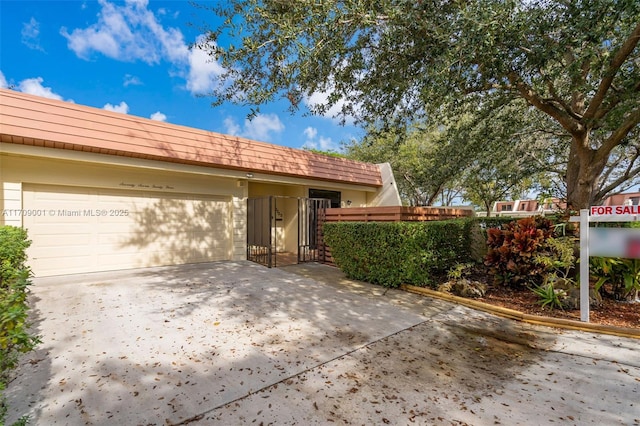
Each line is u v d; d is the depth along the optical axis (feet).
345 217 27.27
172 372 9.43
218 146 29.27
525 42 14.84
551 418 7.45
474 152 29.22
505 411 7.72
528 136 33.12
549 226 17.99
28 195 21.86
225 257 32.04
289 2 14.01
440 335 12.71
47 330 12.57
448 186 56.44
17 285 8.65
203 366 9.84
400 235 19.60
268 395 8.31
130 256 26.30
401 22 14.82
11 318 6.17
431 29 14.60
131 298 17.24
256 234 30.66
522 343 11.99
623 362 10.34
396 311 15.65
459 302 17.03
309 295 18.37
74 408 7.61
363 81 18.24
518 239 18.02
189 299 17.20
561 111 18.26
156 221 27.73
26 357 10.19
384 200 44.45
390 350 11.23
